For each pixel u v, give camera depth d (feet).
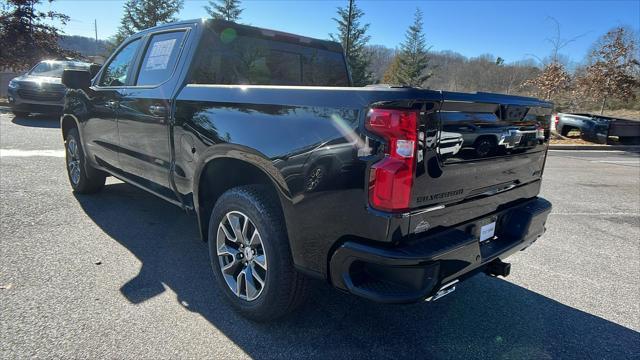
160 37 12.24
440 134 6.71
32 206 15.33
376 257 6.50
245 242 8.83
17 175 19.49
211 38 11.14
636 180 27.91
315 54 13.73
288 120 7.68
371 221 6.53
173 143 10.66
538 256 13.58
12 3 68.80
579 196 22.59
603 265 13.00
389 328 8.96
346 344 8.33
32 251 11.59
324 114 7.11
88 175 16.31
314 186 7.20
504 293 10.86
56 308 8.91
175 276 10.71
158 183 11.85
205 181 10.02
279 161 7.72
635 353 8.52
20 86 38.45
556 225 17.10
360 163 6.57
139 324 8.55
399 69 149.79
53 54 74.38
